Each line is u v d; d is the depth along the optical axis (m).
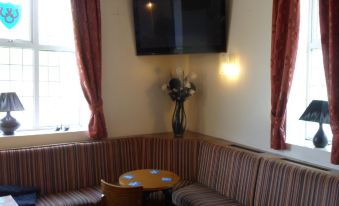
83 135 3.92
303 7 3.10
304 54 3.16
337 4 2.45
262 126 3.40
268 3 3.26
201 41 3.85
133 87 4.31
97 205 3.20
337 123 2.50
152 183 3.01
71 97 4.12
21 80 3.80
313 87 3.16
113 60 4.14
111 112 4.17
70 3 3.76
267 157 3.06
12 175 3.27
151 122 4.48
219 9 3.74
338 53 2.47
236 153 3.30
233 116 3.80
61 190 3.50
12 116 3.66
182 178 3.84
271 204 2.81
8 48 3.71
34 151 3.42
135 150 3.97
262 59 3.36
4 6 3.68
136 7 4.09
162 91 4.52
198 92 4.40
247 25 3.53
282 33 2.98
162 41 4.03
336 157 2.49
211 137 4.12
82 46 3.78
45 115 3.97
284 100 2.99
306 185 2.56
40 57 3.89
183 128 4.22
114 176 3.82
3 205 2.34
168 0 3.91
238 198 3.17
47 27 3.92
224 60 3.89
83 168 3.65
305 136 3.24
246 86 3.59
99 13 3.87
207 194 3.34
